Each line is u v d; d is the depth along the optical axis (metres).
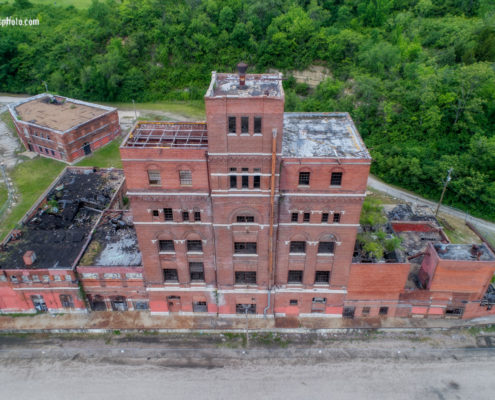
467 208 70.62
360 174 36.72
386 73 91.62
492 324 46.56
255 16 110.50
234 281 44.44
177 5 119.81
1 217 66.25
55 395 39.59
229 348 44.25
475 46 88.62
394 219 62.34
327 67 104.12
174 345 44.66
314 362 42.66
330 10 113.75
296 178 37.34
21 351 44.03
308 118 45.81
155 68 114.75
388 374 41.34
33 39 122.12
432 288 44.84
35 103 92.44
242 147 35.41
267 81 39.44
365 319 47.03
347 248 41.56
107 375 41.44
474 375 41.12
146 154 36.31
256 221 39.91
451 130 78.75
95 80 111.56
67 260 47.50
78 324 46.72
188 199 38.75
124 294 46.94
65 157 82.00
